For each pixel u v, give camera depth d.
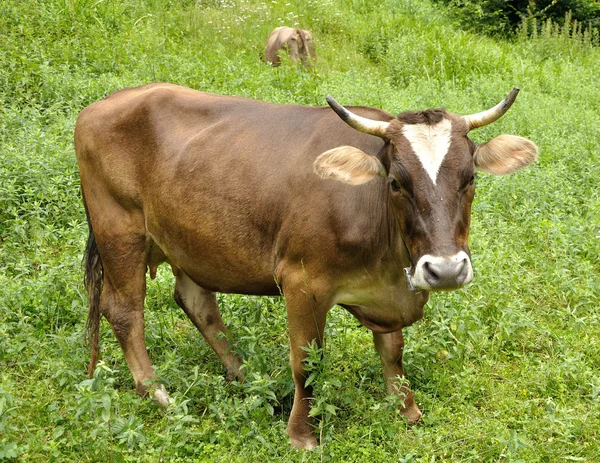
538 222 4.65
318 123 3.29
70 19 7.40
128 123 3.53
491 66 8.79
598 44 11.45
